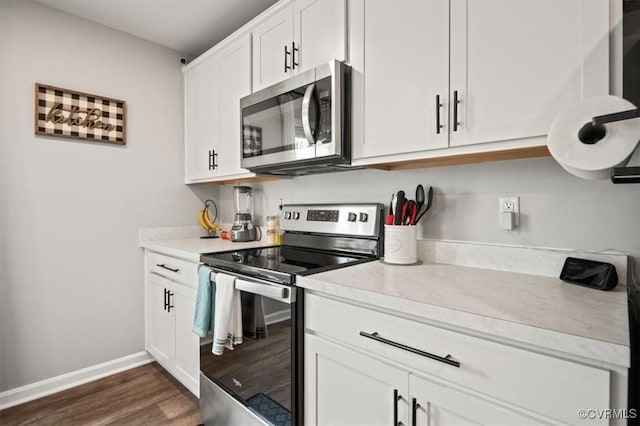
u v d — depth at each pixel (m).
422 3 1.20
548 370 0.71
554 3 0.94
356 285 1.06
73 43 2.08
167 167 2.53
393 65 1.29
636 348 0.75
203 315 1.57
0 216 1.84
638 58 0.74
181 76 2.61
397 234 1.42
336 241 1.78
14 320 1.89
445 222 1.47
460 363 0.83
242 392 1.43
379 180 1.71
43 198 1.98
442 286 1.05
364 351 1.03
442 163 1.39
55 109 2.00
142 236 2.40
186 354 1.88
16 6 1.88
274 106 1.67
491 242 1.34
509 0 1.01
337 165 1.54
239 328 1.44
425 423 0.89
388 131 1.31
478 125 1.08
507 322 0.74
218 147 2.22
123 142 2.29
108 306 2.24
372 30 1.35
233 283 1.42
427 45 1.19
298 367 1.20
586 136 0.79
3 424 1.71
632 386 0.67
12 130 1.87
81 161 2.12
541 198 1.22
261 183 2.41
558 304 0.86
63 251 2.06
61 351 2.05
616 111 0.76
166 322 2.11
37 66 1.95
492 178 1.33
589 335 0.66
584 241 1.14
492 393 0.78
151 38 2.39
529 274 1.23
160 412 1.82
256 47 1.87
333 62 1.38
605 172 0.79
